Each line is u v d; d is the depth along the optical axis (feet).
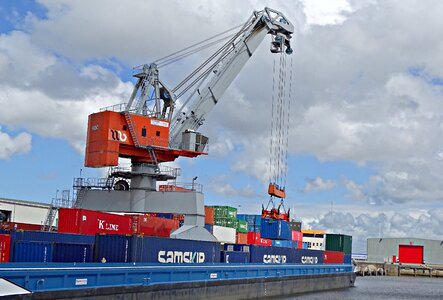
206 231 141.79
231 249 166.71
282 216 199.11
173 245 125.49
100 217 123.03
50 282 93.56
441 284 350.84
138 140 139.13
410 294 238.48
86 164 139.44
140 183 143.64
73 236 109.70
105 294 103.96
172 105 150.10
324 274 221.05
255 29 165.37
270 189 191.42
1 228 133.39
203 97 155.53
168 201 140.67
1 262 86.74
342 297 192.54
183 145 148.46
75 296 97.45
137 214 142.10
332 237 255.09
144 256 115.85
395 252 552.41
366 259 574.56
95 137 138.31
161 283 119.14
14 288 84.28
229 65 159.84
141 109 144.25
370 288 270.26
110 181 148.77
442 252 541.34
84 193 147.13
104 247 111.04
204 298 134.72
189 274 129.70
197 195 139.44
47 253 99.40
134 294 111.24
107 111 137.28
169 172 146.61
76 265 98.84
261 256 169.27
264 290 167.53
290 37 173.27
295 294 188.75
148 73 146.51
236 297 150.71
